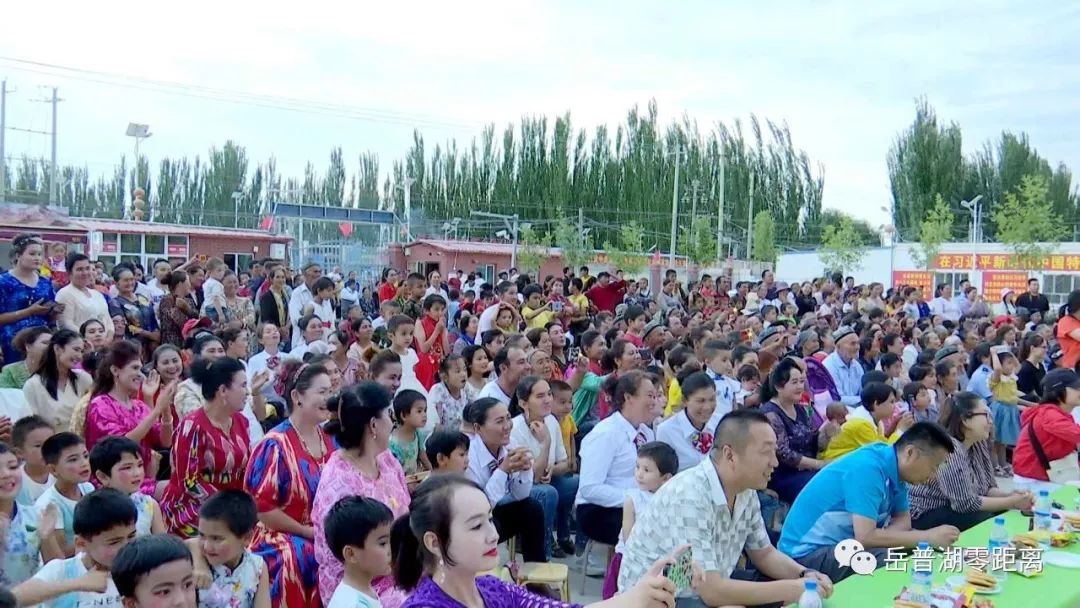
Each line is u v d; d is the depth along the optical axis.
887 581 3.99
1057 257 26.44
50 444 4.21
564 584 5.06
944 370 8.81
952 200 40.25
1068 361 9.95
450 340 11.30
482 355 7.53
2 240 20.66
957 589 3.76
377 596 3.70
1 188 32.84
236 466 4.76
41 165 49.19
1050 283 26.61
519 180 44.59
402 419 5.72
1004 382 9.51
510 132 45.06
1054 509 5.05
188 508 4.63
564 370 9.10
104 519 3.58
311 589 4.23
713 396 6.02
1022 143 43.75
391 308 9.91
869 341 10.28
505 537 5.74
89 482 4.45
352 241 34.25
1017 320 14.20
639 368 7.14
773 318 12.77
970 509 5.55
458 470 5.16
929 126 40.50
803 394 7.21
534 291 11.39
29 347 5.95
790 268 33.69
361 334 7.85
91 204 54.62
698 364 7.40
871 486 4.52
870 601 3.71
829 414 6.82
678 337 10.37
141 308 9.42
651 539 3.82
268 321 10.41
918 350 11.53
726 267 35.97
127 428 5.46
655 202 42.78
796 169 44.69
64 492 4.29
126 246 26.42
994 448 9.51
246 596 3.79
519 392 6.27
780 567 4.07
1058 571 4.16
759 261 38.78
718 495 3.72
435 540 2.64
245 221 55.44
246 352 7.81
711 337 9.12
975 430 5.86
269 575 4.12
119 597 3.61
